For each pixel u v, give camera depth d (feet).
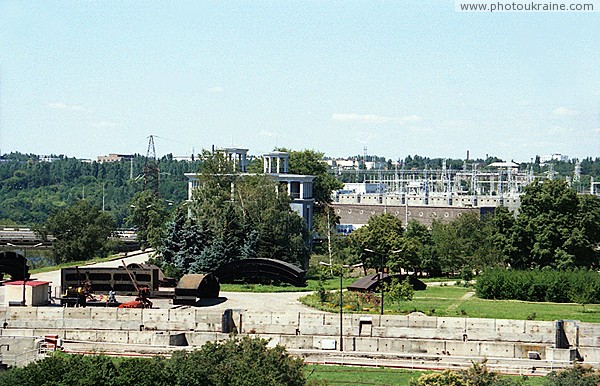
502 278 511.81
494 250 630.74
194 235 568.82
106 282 481.05
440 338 377.50
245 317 395.55
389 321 389.39
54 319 401.29
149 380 256.73
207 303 466.29
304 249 603.67
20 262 508.53
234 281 550.77
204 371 263.08
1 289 477.77
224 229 576.61
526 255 614.75
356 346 368.07
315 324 391.24
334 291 510.58
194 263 558.97
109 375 256.32
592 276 505.66
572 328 368.27
